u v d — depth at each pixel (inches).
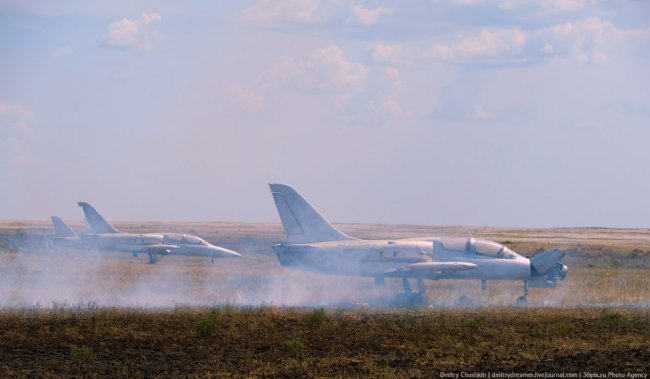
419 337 3474.4
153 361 2992.1
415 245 5787.4
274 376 2743.6
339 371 2810.0
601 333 3629.4
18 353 3129.9
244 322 3814.0
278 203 6048.2
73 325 3705.7
